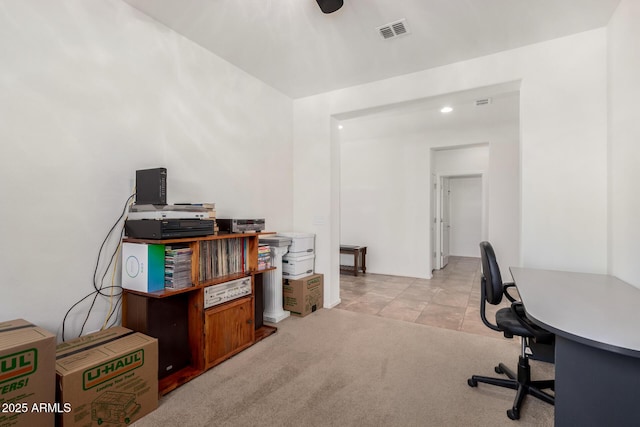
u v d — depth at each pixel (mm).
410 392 1882
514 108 4094
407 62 2891
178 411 1677
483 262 1931
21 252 1640
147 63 2242
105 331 1834
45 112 1726
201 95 2656
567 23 2275
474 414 1684
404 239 5547
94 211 1943
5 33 1582
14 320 1556
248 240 2619
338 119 3811
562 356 1161
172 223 1900
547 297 1508
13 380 1196
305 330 2873
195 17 2254
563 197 2428
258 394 1846
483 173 6035
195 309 2113
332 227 3705
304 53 2752
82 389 1389
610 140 2236
